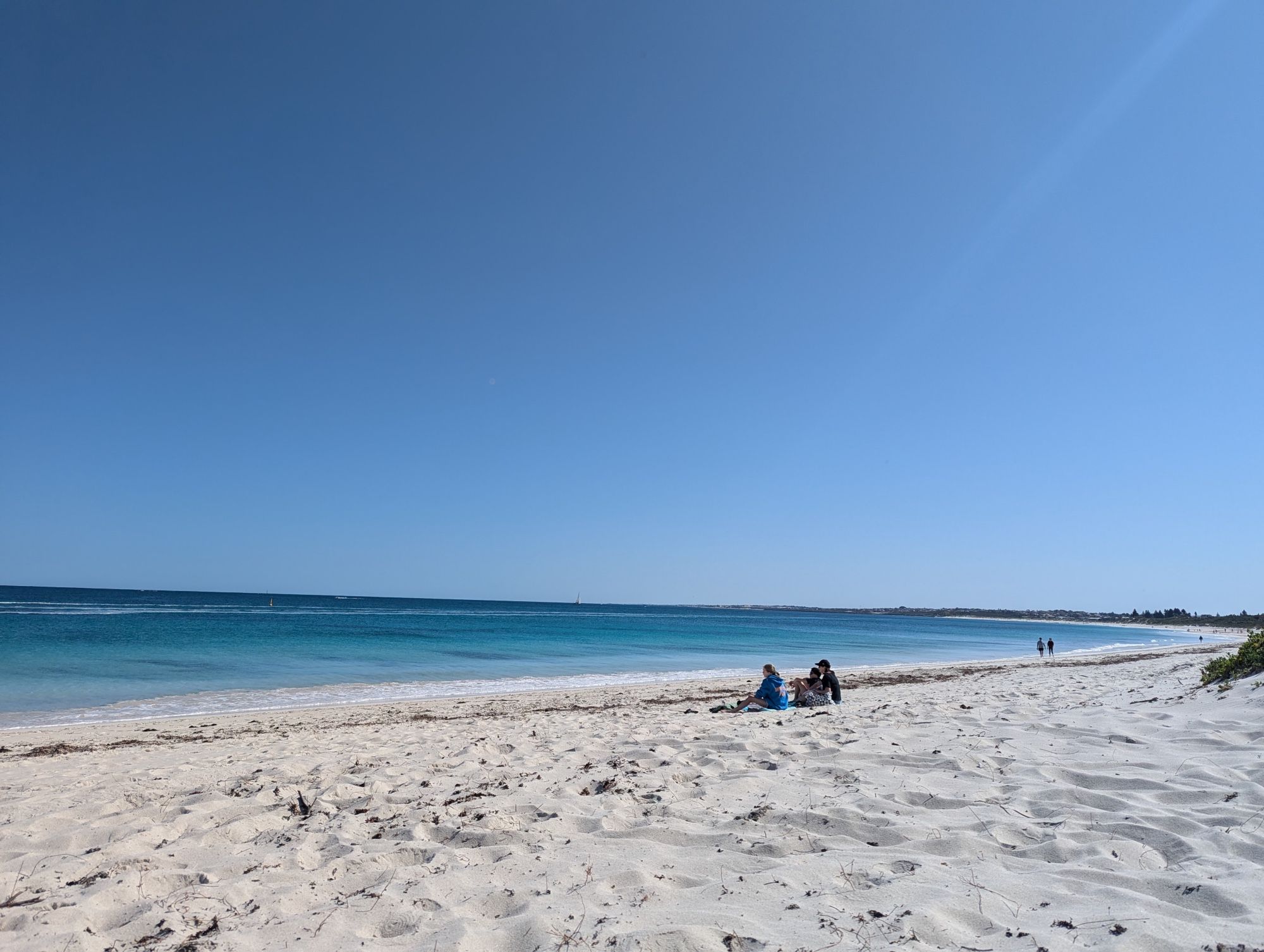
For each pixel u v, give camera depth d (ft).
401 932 10.84
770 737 26.37
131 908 11.97
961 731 24.76
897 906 10.69
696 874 12.73
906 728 26.61
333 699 57.67
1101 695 34.78
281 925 11.17
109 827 17.01
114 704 53.72
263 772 23.76
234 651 97.14
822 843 14.06
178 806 18.98
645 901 11.47
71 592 504.84
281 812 18.35
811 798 17.22
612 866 13.15
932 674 80.12
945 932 9.86
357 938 10.68
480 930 10.57
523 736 31.27
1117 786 16.90
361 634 138.21
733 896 11.48
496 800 18.49
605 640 148.46
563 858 13.78
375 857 14.25
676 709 45.93
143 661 82.23
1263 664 29.07
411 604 494.18
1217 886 10.66
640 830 15.25
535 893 12.02
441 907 11.64
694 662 103.45
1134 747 20.39
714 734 28.12
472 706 51.93
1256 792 15.11
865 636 217.97
